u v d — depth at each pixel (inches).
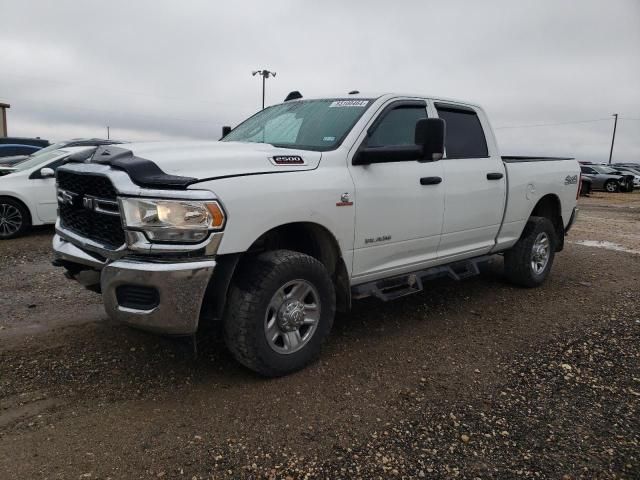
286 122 181.2
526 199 224.1
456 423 122.4
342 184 149.8
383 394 135.4
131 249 121.3
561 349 167.9
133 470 102.0
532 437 117.5
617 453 112.1
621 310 211.0
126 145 146.2
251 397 131.4
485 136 209.8
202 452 108.3
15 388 132.6
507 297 226.5
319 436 115.4
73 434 113.3
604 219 566.6
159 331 122.6
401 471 104.3
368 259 162.4
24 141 728.3
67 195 146.6
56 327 175.8
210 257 122.9
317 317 147.2
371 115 164.9
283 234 157.0
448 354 162.6
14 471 100.2
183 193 118.8
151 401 128.6
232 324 132.5
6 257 286.0
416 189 171.9
